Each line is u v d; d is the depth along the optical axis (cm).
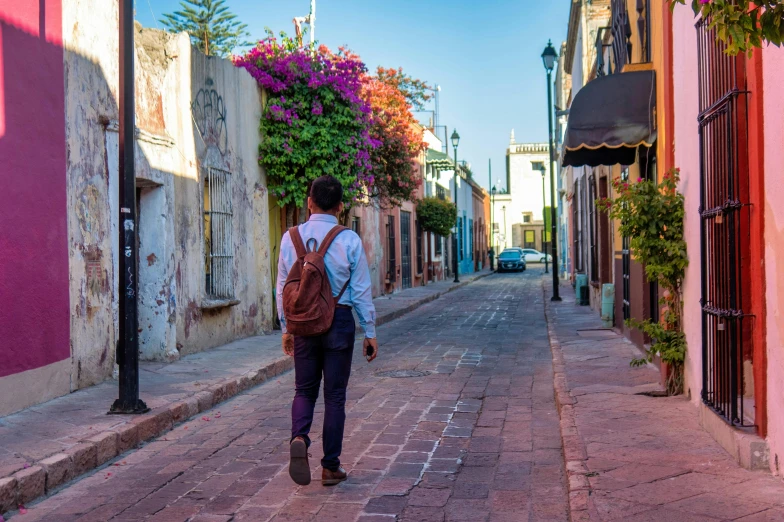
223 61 1205
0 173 651
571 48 2683
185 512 445
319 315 457
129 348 664
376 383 878
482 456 554
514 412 709
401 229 2922
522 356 1104
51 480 502
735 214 496
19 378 674
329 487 482
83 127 801
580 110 876
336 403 480
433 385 860
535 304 2225
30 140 698
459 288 3269
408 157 1883
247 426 681
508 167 7269
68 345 761
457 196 4556
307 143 1345
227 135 1215
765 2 347
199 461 565
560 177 4100
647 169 965
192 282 1077
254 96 1330
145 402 718
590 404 666
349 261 476
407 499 455
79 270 786
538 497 457
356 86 1394
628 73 878
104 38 852
